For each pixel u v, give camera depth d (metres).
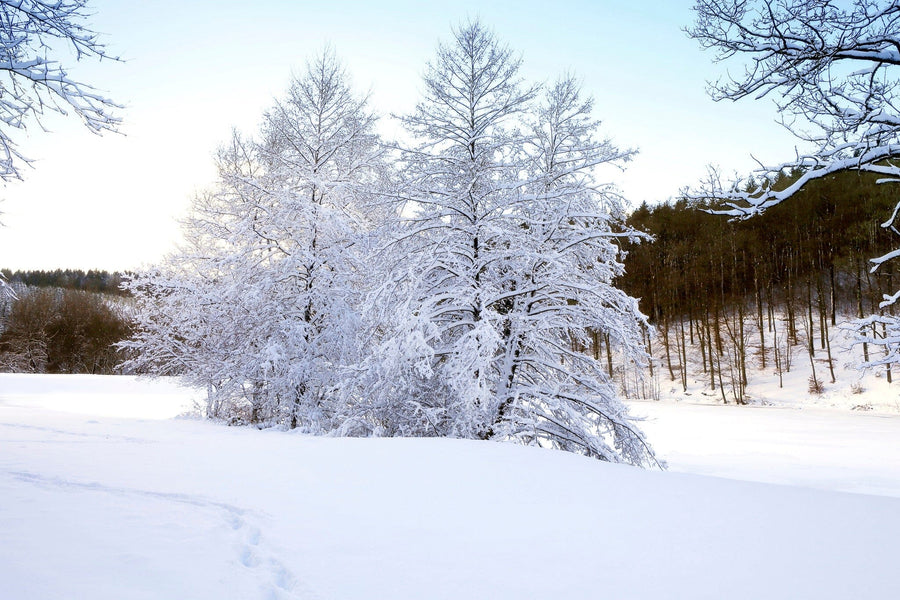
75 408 23.03
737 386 39.19
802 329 43.78
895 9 5.84
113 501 4.87
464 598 3.08
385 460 6.95
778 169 6.89
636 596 3.12
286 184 17.20
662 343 49.84
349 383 12.38
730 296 49.03
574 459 7.21
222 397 17.33
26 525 4.05
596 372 13.04
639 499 5.27
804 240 46.59
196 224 17.59
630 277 53.09
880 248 38.91
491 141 12.27
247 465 6.65
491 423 11.59
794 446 19.55
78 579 3.12
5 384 32.59
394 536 4.15
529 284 12.40
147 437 9.60
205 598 2.99
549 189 13.45
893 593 3.15
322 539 4.05
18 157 7.31
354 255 15.57
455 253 12.33
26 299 58.00
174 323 18.41
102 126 6.99
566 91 13.46
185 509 4.73
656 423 26.83
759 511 4.86
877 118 6.26
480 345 10.97
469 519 4.60
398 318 11.12
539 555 3.78
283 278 15.66
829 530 4.32
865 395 31.72
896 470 15.36
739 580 3.35
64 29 6.24
